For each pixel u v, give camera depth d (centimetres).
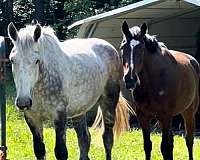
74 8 1895
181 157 776
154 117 664
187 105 702
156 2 1022
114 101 704
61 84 591
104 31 1161
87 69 634
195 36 1273
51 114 590
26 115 589
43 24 1945
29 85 540
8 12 2009
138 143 876
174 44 1284
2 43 582
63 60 602
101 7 1900
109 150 702
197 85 732
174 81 662
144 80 651
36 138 597
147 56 652
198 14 1210
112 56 701
